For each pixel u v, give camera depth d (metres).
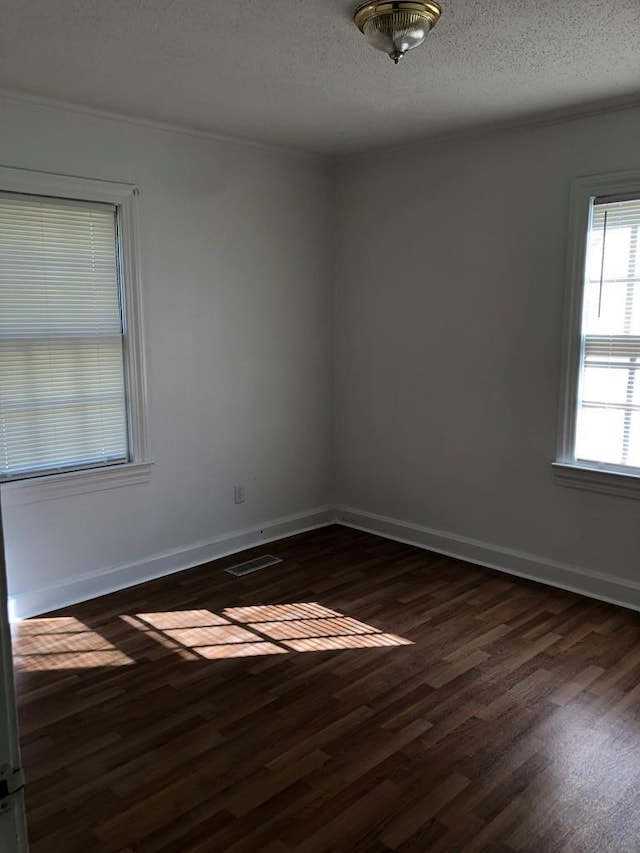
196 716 2.51
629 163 3.22
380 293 4.40
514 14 2.25
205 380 4.01
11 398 3.26
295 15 2.26
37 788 2.12
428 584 3.76
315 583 3.78
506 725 2.44
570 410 3.56
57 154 3.26
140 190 3.57
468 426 4.03
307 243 4.47
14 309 3.23
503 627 3.22
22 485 3.28
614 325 3.39
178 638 3.12
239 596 3.60
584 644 3.04
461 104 3.27
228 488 4.22
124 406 3.68
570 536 3.65
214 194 3.91
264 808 2.03
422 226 4.10
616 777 2.16
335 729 2.42
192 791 2.11
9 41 2.49
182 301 3.84
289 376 4.49
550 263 3.55
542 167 3.52
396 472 4.48
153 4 2.18
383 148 4.15
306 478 4.71
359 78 2.90
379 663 2.89
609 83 2.95
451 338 4.04
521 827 1.94
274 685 2.72
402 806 2.03
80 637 3.13
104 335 3.55
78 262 3.42
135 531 3.77
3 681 0.90
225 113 3.41
